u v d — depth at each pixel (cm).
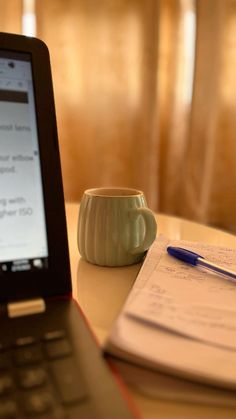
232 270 44
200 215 164
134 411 22
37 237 34
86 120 153
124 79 153
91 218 50
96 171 157
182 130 167
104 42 149
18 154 34
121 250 50
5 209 34
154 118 157
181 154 168
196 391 25
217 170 165
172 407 24
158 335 28
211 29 155
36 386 23
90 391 23
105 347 26
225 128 163
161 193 170
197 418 23
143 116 156
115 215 49
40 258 34
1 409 21
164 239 56
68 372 25
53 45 143
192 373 24
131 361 26
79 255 55
